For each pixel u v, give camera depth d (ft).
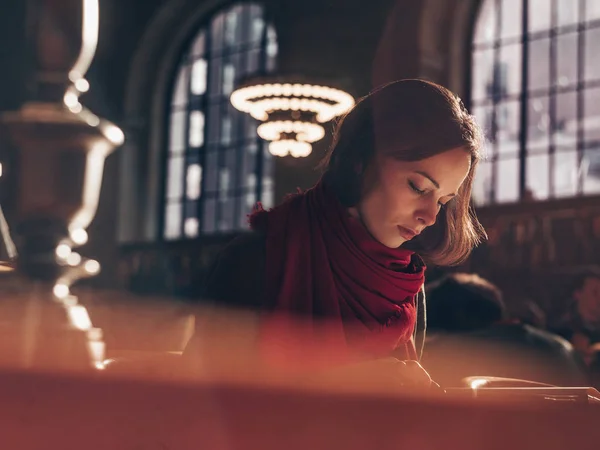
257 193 46.03
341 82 25.05
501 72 38.19
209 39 48.93
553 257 32.48
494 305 9.71
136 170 49.75
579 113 35.81
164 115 50.08
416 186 4.33
